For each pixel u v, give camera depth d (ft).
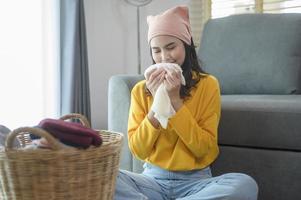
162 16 4.46
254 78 6.74
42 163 2.73
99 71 9.67
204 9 9.64
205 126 4.37
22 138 3.27
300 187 4.95
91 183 2.91
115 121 5.74
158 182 4.34
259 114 5.08
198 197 3.82
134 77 5.94
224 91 6.99
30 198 2.80
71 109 8.01
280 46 6.79
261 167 5.14
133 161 5.55
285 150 5.04
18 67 7.26
